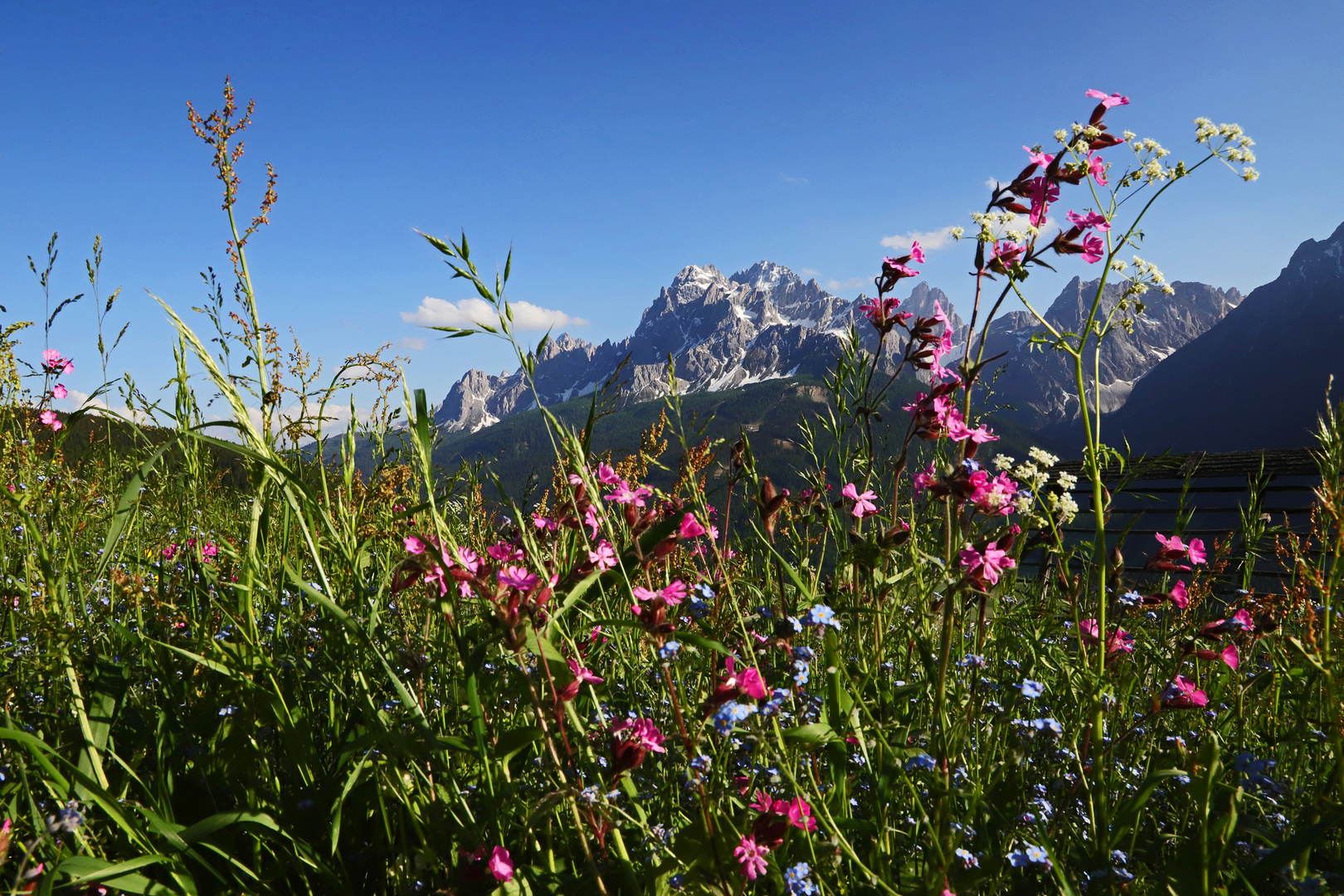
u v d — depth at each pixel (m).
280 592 0.50
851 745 0.43
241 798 0.44
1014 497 0.45
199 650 0.49
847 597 0.51
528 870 0.37
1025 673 0.50
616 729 0.39
